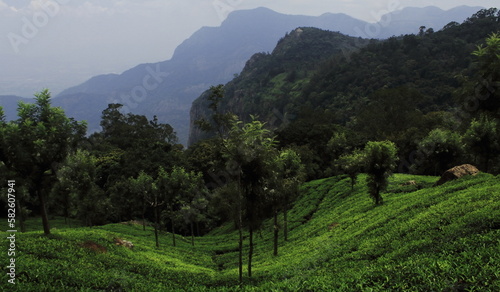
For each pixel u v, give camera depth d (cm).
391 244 1806
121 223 5906
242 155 1981
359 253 1941
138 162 8725
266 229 4862
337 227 3278
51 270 1700
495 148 4022
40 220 6581
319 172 7969
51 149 2280
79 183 4606
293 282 1647
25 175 2311
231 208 2359
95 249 2511
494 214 1508
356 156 4997
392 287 1194
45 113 2338
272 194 2408
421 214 2136
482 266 1129
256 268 2666
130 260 2511
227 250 4359
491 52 3016
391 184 4659
